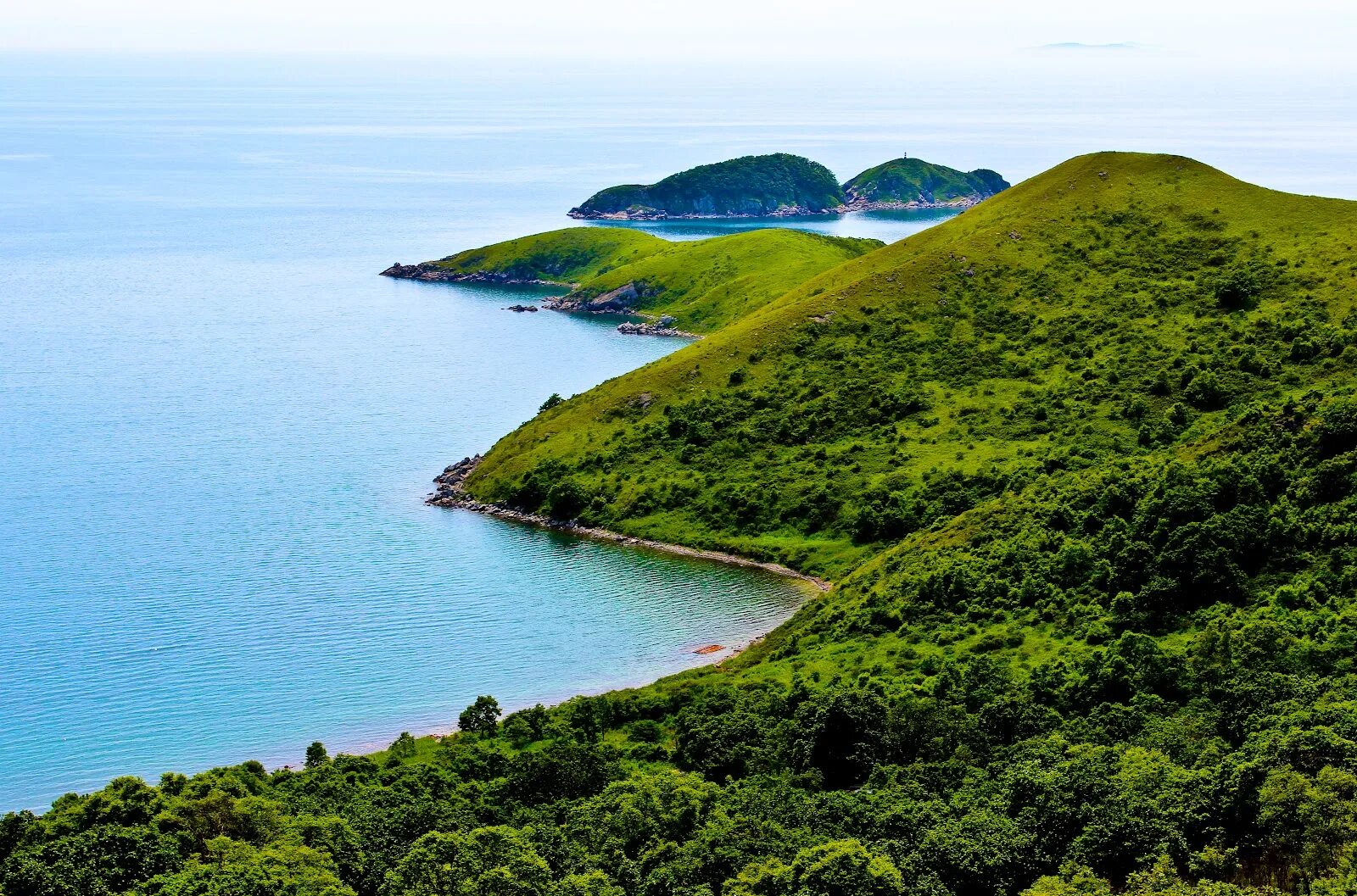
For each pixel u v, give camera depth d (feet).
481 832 216.13
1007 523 409.49
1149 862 185.47
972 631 350.43
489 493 568.82
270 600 447.83
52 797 312.71
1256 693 240.53
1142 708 263.49
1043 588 357.82
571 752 286.87
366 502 571.69
